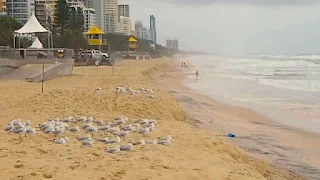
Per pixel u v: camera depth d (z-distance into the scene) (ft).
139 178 24.11
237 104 90.12
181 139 36.96
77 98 59.47
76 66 164.55
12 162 25.72
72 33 249.75
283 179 35.12
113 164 26.73
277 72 209.97
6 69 99.71
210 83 144.77
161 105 60.23
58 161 26.71
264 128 62.28
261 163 38.70
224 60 442.50
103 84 87.20
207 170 27.09
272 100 97.45
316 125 65.62
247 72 213.25
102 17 609.83
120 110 53.36
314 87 127.24
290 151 47.60
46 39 191.42
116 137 34.86
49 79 95.71
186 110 76.02
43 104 53.36
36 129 37.60
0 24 205.98
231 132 57.67
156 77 167.84
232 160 32.63
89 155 28.81
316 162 43.14
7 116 44.98
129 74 123.95
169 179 24.41
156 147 32.68
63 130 36.63
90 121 42.93
